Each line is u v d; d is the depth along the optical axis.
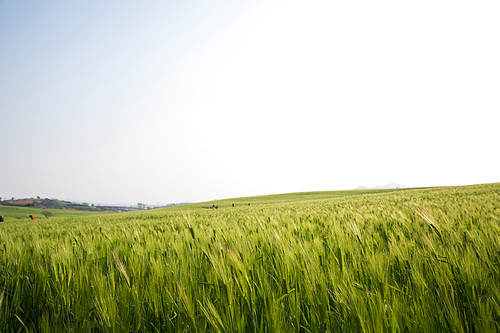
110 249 2.30
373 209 5.95
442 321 1.03
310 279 1.30
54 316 1.28
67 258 1.87
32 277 1.77
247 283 1.28
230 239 2.31
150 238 2.73
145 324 1.30
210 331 1.08
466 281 1.22
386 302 1.10
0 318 1.25
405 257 1.62
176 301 1.23
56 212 66.56
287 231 2.82
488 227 2.16
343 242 2.02
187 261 1.68
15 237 3.87
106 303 1.19
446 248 1.66
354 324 1.00
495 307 1.03
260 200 57.66
